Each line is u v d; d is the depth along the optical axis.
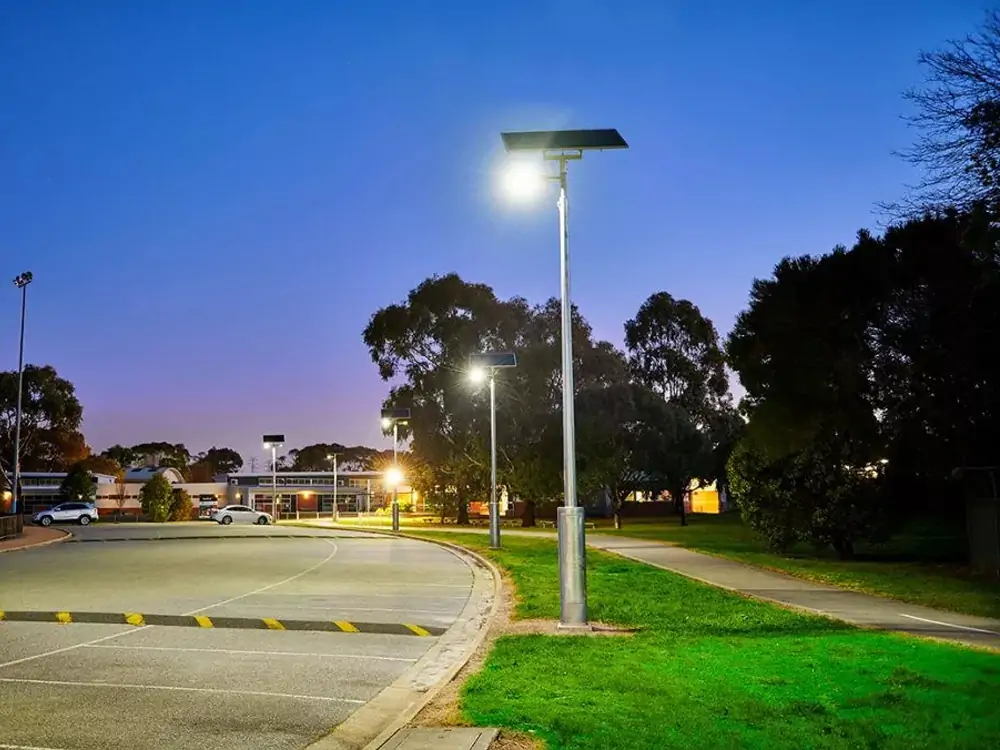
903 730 6.67
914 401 22.72
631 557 27.14
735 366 26.00
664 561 25.41
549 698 7.77
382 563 27.41
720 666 9.22
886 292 22.81
